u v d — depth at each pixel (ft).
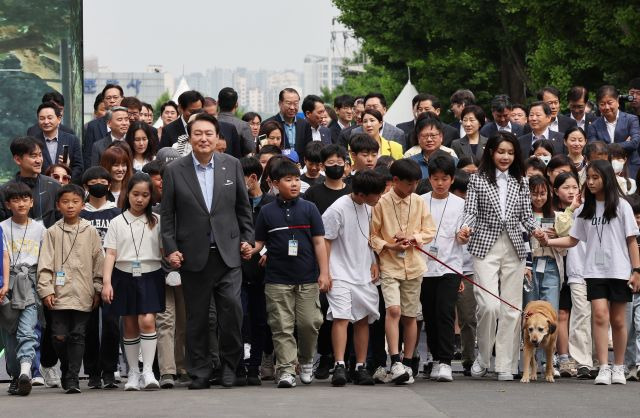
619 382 44.11
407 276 43.65
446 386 42.91
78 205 43.04
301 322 43.24
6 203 43.34
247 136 57.72
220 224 42.70
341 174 45.09
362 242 43.45
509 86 137.59
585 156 52.47
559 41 103.55
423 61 145.18
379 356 44.60
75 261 42.73
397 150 57.88
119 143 48.26
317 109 64.95
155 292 42.93
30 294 42.50
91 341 44.09
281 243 42.93
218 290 42.86
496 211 45.47
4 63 63.93
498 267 45.65
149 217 43.24
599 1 97.50
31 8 64.34
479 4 130.21
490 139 45.80
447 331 44.73
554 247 46.78
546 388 42.42
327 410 36.04
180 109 57.98
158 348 44.19
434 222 44.73
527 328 43.55
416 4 136.87
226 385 42.80
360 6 147.23
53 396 40.93
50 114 56.13
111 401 38.60
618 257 44.47
